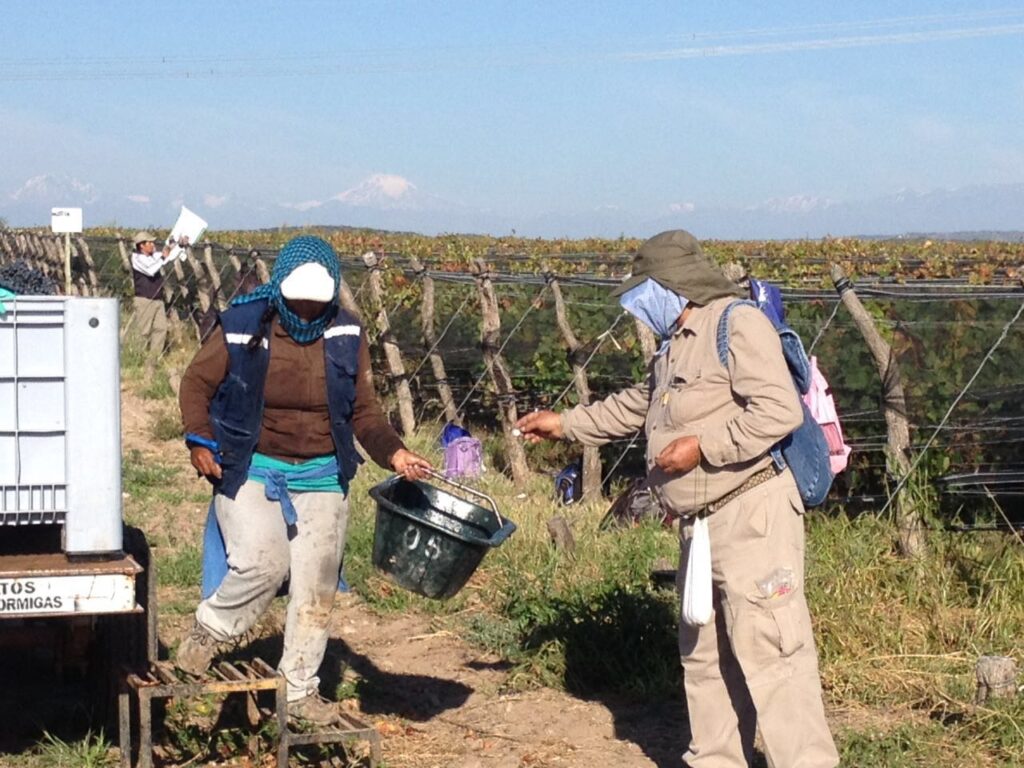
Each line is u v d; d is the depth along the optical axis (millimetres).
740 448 4703
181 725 5723
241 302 5203
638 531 8938
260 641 7172
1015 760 5457
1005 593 7316
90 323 4797
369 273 15258
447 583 5414
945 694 6141
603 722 6098
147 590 5613
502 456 12969
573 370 11953
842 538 8297
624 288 5066
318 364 5219
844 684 6363
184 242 20109
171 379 16812
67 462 4809
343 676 6691
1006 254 28656
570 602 7234
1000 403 9125
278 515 5234
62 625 5855
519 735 5930
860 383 9430
